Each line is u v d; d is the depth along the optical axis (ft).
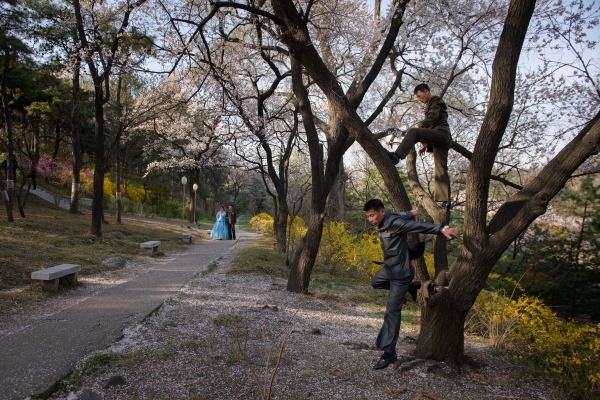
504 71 13.34
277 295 25.31
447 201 15.84
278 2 14.10
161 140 62.23
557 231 31.89
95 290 23.91
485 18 28.53
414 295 13.04
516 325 17.78
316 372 13.14
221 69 28.66
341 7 31.91
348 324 20.58
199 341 15.17
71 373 11.84
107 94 41.83
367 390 12.15
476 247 14.21
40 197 68.64
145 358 13.17
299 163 72.28
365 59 29.04
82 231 43.14
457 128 40.81
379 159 15.08
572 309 27.71
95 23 37.42
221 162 66.18
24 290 21.66
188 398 10.69
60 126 82.02
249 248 48.73
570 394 13.28
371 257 34.83
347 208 77.92
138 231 53.42
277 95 42.63
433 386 12.78
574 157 12.69
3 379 11.32
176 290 24.20
